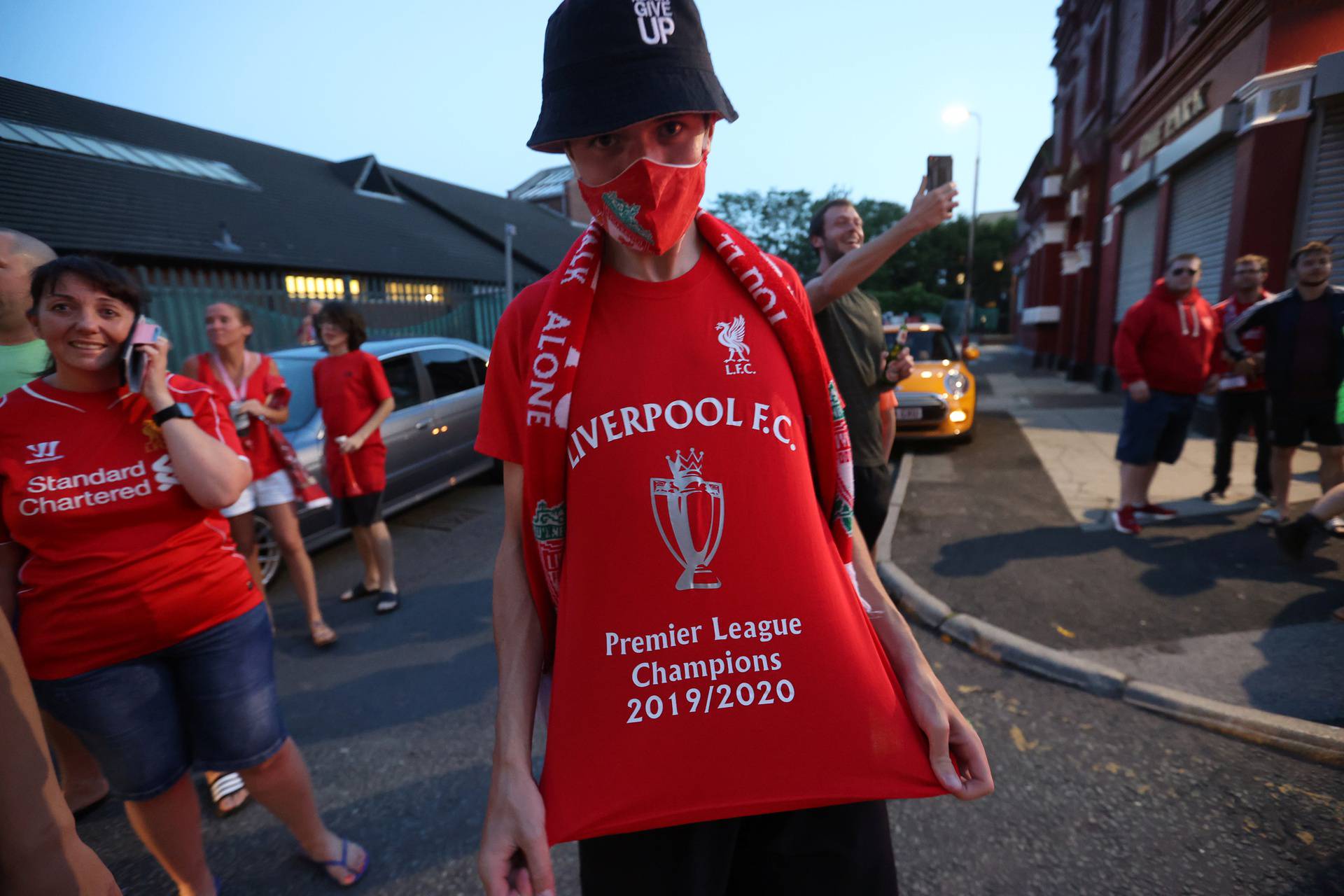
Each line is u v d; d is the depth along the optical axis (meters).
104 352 1.61
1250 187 6.74
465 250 24.30
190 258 14.43
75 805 2.46
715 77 0.87
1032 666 3.20
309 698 3.24
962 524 5.07
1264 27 6.66
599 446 0.88
